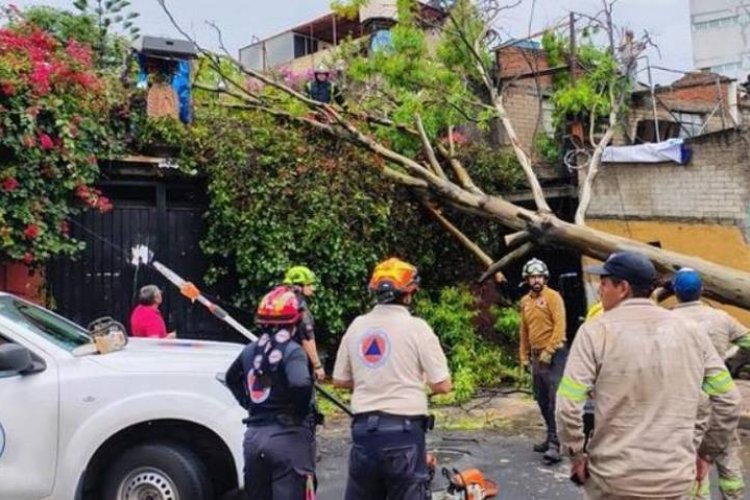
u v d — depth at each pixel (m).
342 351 4.23
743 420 8.28
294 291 4.75
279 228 10.49
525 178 13.28
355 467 4.02
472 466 6.94
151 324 7.80
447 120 11.94
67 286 9.88
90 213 10.09
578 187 12.48
